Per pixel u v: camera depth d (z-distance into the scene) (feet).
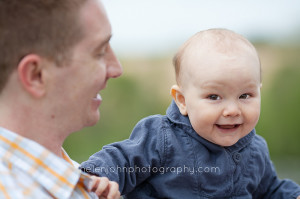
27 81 4.21
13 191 3.99
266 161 6.95
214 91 5.87
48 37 4.19
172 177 6.12
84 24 4.39
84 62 4.45
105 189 5.22
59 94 4.41
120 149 6.13
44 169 4.42
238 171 6.40
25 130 4.46
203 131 6.06
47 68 4.27
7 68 4.19
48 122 4.53
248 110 5.93
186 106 6.26
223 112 5.85
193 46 6.28
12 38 4.12
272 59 22.22
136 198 6.28
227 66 5.82
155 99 20.39
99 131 18.67
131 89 20.06
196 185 6.17
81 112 4.65
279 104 19.69
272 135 19.43
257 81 6.00
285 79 20.30
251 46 6.23
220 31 6.41
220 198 6.24
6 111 4.37
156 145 6.20
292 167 17.65
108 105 19.36
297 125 19.38
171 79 21.22
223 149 6.30
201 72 5.94
